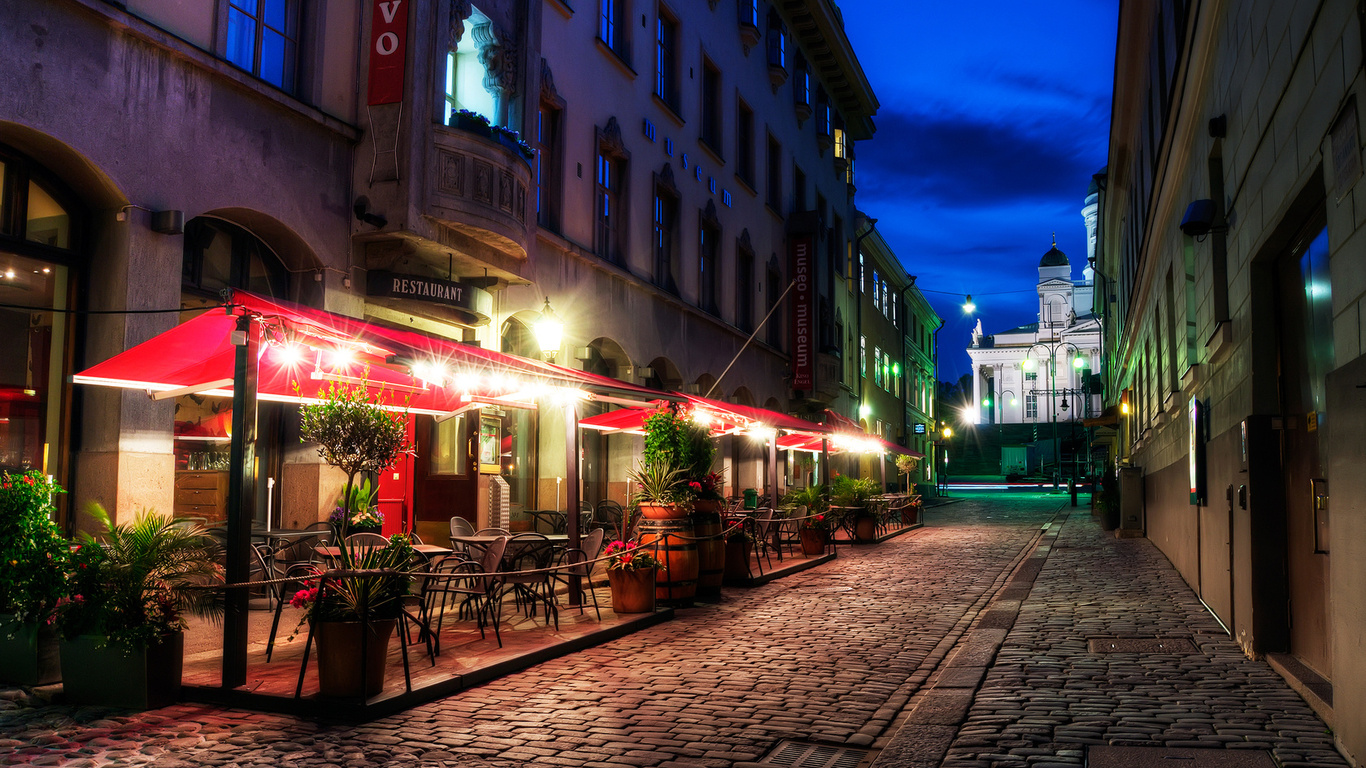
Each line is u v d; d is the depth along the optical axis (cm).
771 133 3136
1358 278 501
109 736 593
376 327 885
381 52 1280
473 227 1331
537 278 1694
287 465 1220
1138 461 2444
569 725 632
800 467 3472
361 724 629
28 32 870
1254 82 744
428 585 854
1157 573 1505
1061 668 788
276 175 1152
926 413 6325
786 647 918
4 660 700
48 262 946
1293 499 759
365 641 651
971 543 2256
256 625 953
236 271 1160
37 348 934
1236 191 834
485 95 1486
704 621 1079
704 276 2595
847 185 4144
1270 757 539
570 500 1114
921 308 6094
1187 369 1209
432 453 1491
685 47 2439
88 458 952
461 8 1359
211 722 629
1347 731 533
